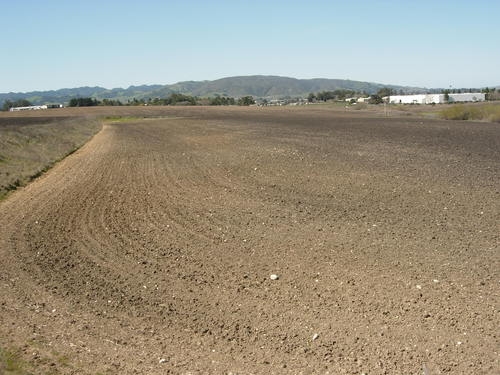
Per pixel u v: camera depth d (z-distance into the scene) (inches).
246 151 1128.2
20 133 1653.5
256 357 275.4
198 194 690.8
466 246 433.7
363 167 844.0
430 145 1162.6
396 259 408.8
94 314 332.5
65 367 264.4
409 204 584.7
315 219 534.3
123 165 1035.3
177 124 2496.3
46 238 512.4
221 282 380.8
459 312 315.0
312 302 339.0
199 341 294.4
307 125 2076.8
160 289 372.5
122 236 510.9
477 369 255.9
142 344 291.4
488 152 1016.9
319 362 268.1
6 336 299.4
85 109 4842.5
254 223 530.9
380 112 3592.5
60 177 921.5
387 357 269.4
